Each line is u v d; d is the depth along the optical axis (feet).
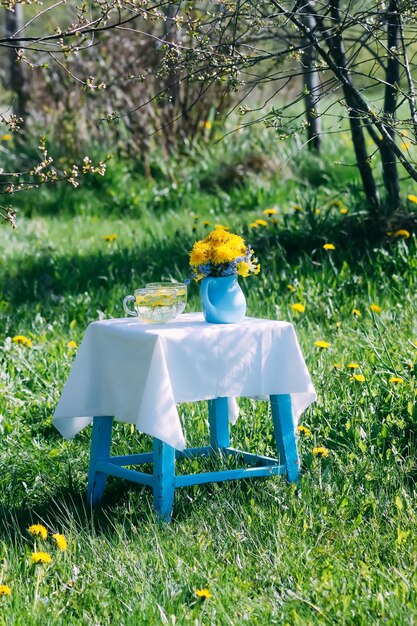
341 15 21.52
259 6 15.33
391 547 12.23
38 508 14.87
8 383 20.29
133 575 11.85
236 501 14.19
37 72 45.68
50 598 11.32
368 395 17.44
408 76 15.28
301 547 12.25
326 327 22.74
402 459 15.24
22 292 28.99
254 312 23.99
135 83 43.62
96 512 14.64
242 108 15.11
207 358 14.12
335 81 16.78
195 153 44.04
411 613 10.45
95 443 15.25
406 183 36.01
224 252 14.55
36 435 18.19
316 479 14.58
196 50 14.80
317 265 26.96
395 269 25.18
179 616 10.80
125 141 44.21
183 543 12.73
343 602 10.68
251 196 38.70
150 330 14.02
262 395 15.40
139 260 30.66
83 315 25.80
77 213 40.75
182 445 13.56
